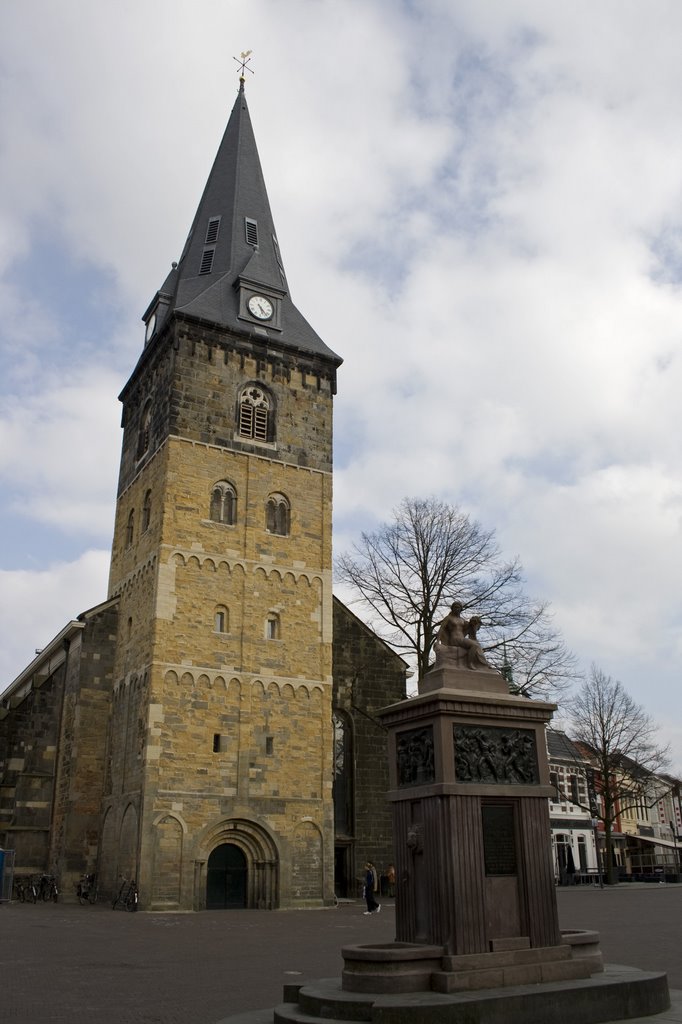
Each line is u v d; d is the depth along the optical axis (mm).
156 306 51219
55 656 50344
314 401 48219
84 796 42281
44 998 14602
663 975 13000
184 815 37688
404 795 14258
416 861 13984
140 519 44969
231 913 35688
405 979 12109
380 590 44844
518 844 13867
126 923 29969
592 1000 11961
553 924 13617
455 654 15289
